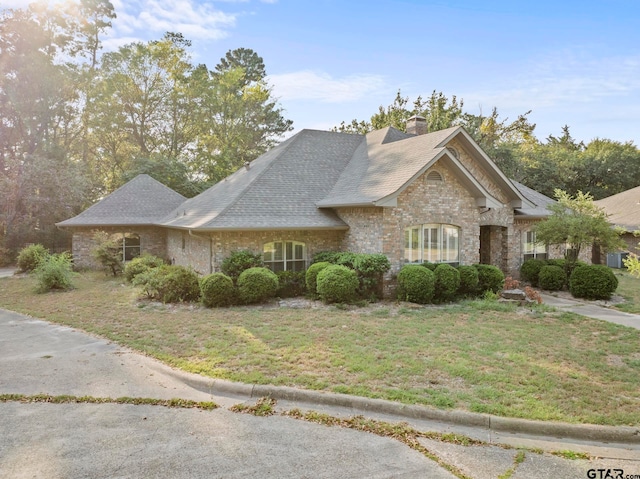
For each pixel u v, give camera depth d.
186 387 6.50
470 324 10.25
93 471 4.21
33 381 6.66
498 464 4.41
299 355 7.70
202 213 16.05
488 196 14.70
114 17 38.94
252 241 14.33
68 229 28.31
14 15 29.69
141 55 37.25
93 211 22.86
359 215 14.41
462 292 13.71
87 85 34.69
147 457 4.49
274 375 6.72
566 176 36.75
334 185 16.80
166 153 39.88
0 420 5.35
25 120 29.91
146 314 11.39
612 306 12.88
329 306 12.24
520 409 5.50
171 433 5.04
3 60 29.14
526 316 11.19
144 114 38.28
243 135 43.59
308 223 14.38
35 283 17.70
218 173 39.16
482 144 36.81
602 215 15.15
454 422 5.33
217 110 42.00
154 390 6.35
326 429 5.16
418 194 13.98
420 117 20.55
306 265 15.16
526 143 42.84
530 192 21.12
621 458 4.57
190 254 17.39
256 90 45.44
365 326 9.91
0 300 14.08
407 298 12.71
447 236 14.72
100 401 5.94
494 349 8.23
